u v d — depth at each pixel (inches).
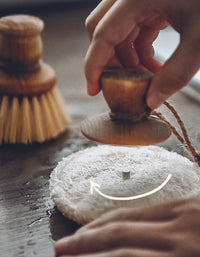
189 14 7.8
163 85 8.1
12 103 13.3
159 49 20.7
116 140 8.3
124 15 8.3
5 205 10.2
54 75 14.1
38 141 13.4
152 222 8.1
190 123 13.7
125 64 10.4
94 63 8.6
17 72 13.3
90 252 7.8
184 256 7.4
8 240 9.0
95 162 10.4
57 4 27.1
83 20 25.9
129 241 7.7
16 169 11.8
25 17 13.1
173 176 9.7
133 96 8.3
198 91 16.1
